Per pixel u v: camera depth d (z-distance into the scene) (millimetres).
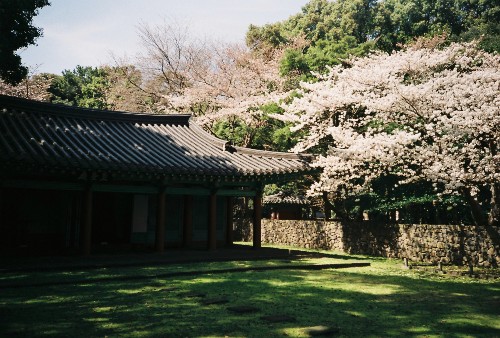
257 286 10180
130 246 17344
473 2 45062
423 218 24219
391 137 14719
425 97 14430
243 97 27172
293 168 17031
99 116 18625
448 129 13539
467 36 32562
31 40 15078
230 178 16641
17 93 35594
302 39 33500
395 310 7805
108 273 11578
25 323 6531
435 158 14086
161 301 8297
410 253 17125
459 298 9047
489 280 11789
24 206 15195
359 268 14195
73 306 7777
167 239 18359
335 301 8555
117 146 16203
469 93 14047
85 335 5922
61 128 16406
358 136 16609
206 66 32562
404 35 43250
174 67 34031
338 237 20734
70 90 50719
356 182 23047
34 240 15281
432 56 16875
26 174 13562
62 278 10633
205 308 7727
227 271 12594
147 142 17766
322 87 19547
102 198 16938
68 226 15867
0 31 14148
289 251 17766
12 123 14844
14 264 12281
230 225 20219
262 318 7016
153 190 15820
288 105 21812
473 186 14281
